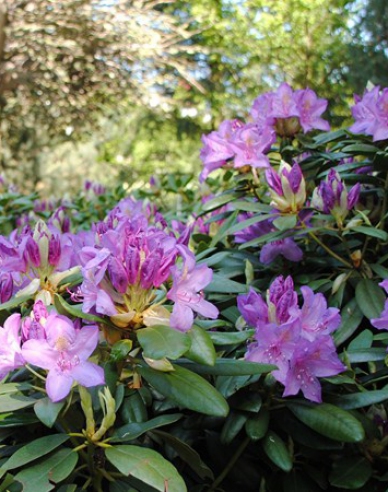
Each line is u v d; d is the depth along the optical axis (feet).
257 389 1.99
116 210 2.60
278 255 2.84
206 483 2.09
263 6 16.40
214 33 16.65
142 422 1.83
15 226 5.50
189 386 1.68
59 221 3.29
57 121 13.74
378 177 3.01
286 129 2.99
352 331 2.51
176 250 1.71
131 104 13.74
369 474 1.98
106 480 1.90
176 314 1.67
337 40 16.79
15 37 11.54
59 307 1.74
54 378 1.59
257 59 16.90
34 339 1.61
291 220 2.43
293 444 2.11
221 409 1.62
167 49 12.51
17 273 2.19
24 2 11.30
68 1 11.13
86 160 18.63
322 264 2.81
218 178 5.31
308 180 3.08
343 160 3.23
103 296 1.64
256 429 1.88
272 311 1.89
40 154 17.62
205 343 1.71
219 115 17.84
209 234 3.60
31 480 1.58
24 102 13.17
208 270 1.78
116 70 12.62
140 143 19.97
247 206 2.60
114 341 1.75
